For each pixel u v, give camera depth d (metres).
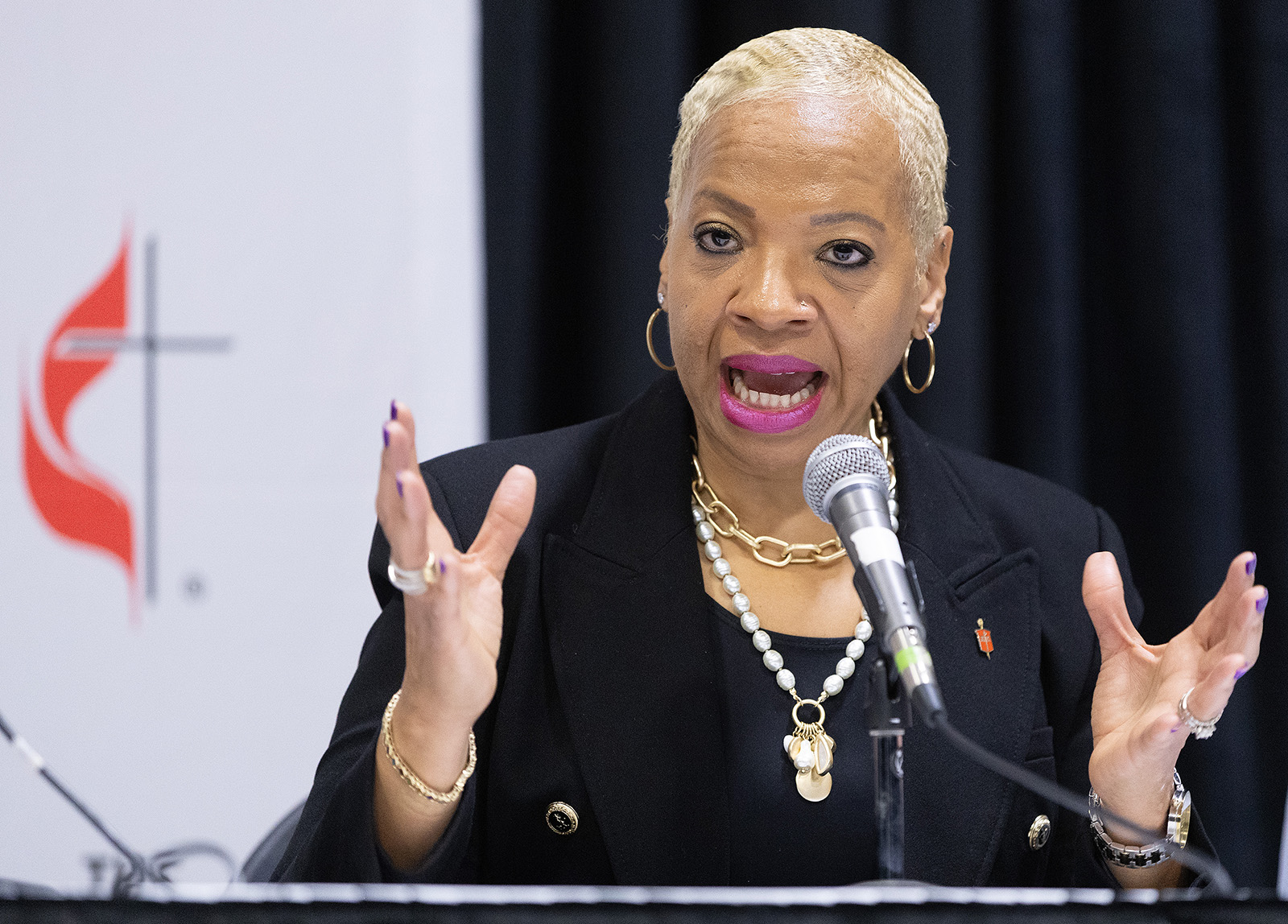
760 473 5.71
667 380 6.39
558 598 5.79
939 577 5.98
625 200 9.22
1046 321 9.62
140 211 8.42
